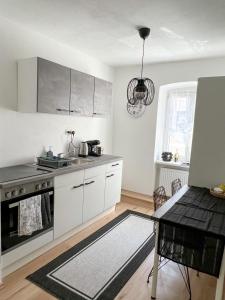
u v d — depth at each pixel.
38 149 3.02
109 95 3.77
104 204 3.43
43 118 3.04
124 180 4.70
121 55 3.64
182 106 4.29
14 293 1.95
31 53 2.77
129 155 4.57
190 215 1.82
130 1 1.99
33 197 2.22
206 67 3.65
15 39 2.57
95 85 3.40
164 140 4.54
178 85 4.11
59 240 2.74
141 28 2.54
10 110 2.61
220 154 2.48
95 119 4.10
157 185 4.37
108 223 3.34
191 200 2.17
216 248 1.57
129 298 1.97
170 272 2.34
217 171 2.52
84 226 3.16
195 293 2.05
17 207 2.09
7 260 2.08
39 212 2.29
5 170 2.46
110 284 2.12
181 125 4.34
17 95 2.66
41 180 2.31
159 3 1.99
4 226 2.00
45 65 2.53
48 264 2.35
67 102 2.90
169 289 2.09
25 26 2.63
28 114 2.82
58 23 2.53
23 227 2.14
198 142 2.57
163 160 4.36
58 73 2.71
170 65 3.95
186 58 3.64
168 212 1.87
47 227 2.46
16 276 2.15
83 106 3.20
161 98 4.27
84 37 2.92
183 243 1.68
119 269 2.34
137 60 3.89
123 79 4.45
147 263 2.46
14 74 2.60
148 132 4.31
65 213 2.68
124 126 4.55
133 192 4.61
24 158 2.84
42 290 2.01
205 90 2.48
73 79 2.96
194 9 2.07
